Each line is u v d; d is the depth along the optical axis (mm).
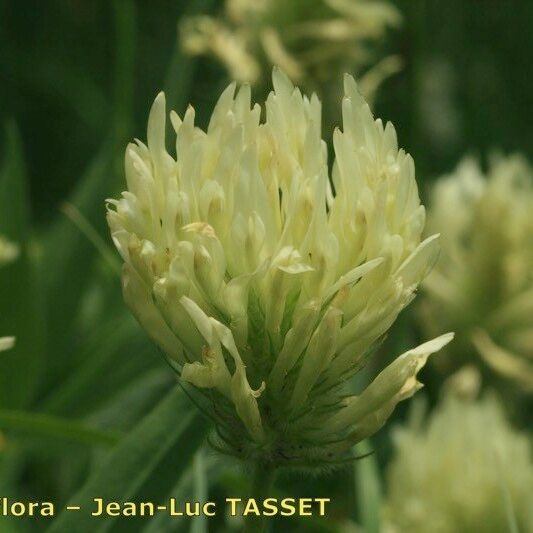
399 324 485
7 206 501
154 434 336
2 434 447
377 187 277
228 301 276
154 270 277
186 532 359
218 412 284
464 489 428
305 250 276
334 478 456
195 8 536
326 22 490
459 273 531
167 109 535
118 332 535
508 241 528
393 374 280
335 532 387
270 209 276
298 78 490
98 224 554
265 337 282
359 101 282
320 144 277
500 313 526
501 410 498
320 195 275
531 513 428
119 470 334
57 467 496
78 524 330
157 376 479
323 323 275
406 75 555
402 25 559
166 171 277
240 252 276
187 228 274
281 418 284
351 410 282
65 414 522
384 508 433
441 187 547
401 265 281
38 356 513
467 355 527
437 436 437
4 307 503
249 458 285
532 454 498
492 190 534
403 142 549
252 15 492
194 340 280
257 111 281
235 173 276
